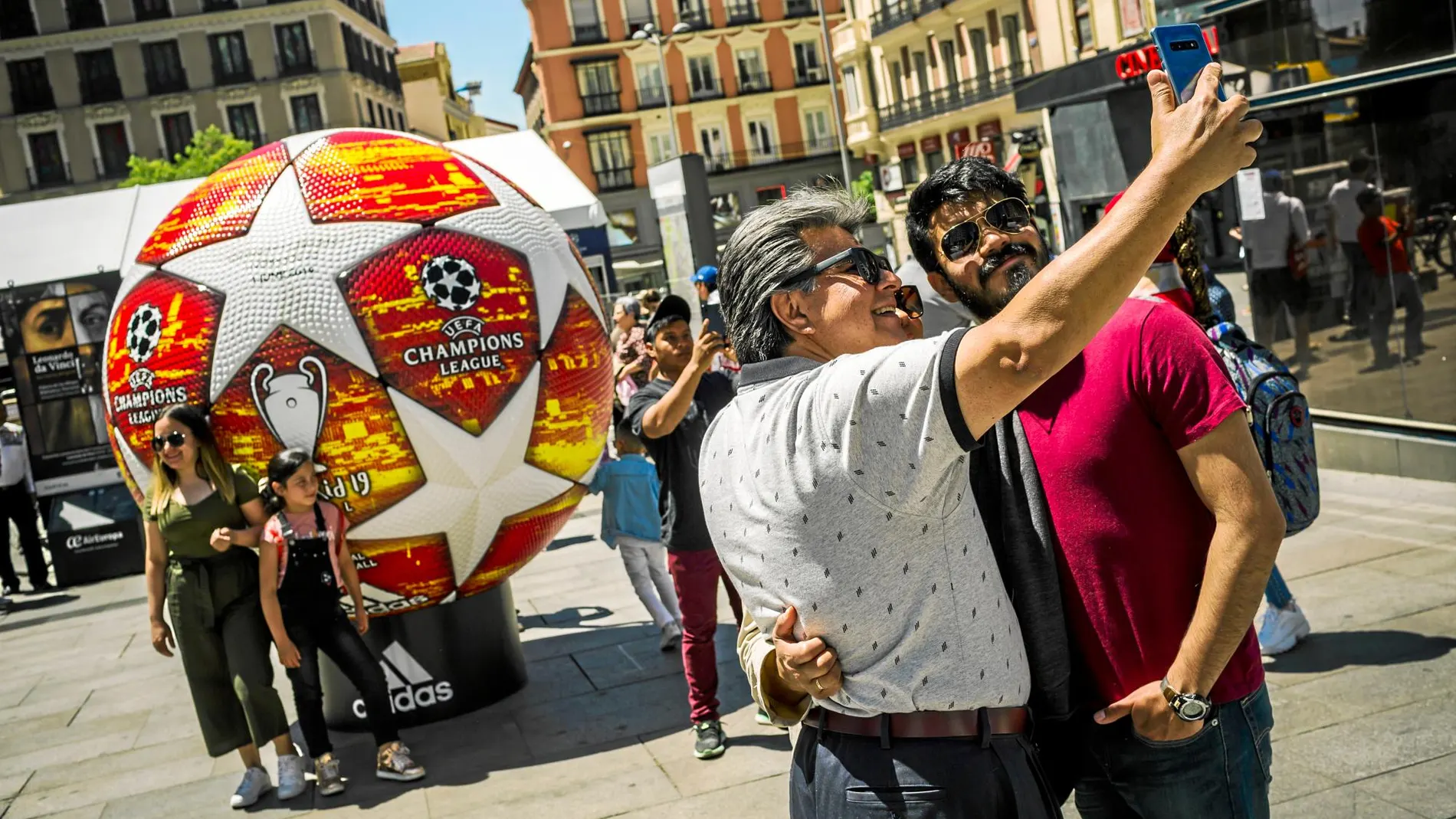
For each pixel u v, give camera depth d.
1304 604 4.95
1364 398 6.85
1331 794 3.41
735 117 54.97
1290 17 6.82
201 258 4.84
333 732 5.56
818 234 1.75
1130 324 1.90
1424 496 6.18
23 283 10.95
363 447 4.73
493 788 4.54
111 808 4.86
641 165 54.59
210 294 4.77
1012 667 1.71
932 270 2.25
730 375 4.75
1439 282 6.17
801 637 1.66
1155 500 1.91
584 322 5.34
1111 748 2.00
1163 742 1.93
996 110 36.66
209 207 4.98
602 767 4.61
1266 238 7.38
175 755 5.47
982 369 1.38
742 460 1.70
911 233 2.27
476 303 4.87
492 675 5.61
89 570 11.12
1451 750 3.54
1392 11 6.12
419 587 5.13
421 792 4.59
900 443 1.48
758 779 4.27
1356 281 6.71
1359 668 4.22
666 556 6.07
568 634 6.76
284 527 4.55
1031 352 1.34
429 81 75.81
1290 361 7.42
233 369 4.71
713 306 4.47
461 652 5.49
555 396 5.12
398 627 5.38
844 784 1.74
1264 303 7.53
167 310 4.82
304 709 4.66
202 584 4.64
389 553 4.96
